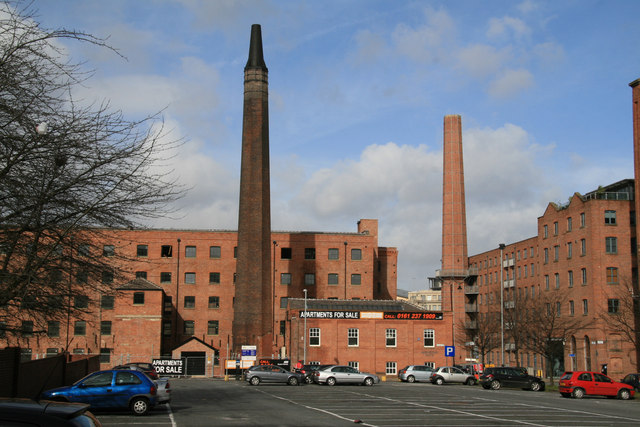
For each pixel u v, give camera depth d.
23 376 26.44
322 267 91.62
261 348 76.88
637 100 69.81
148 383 26.33
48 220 16.30
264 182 79.94
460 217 96.31
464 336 94.69
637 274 73.38
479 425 24.28
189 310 86.62
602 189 79.44
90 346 73.50
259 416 26.12
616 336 71.75
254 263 78.12
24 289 15.46
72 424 6.38
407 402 34.66
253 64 81.81
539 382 50.84
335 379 51.34
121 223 16.88
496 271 109.75
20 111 14.77
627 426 24.72
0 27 14.80
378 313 72.69
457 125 97.94
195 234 88.12
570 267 80.81
